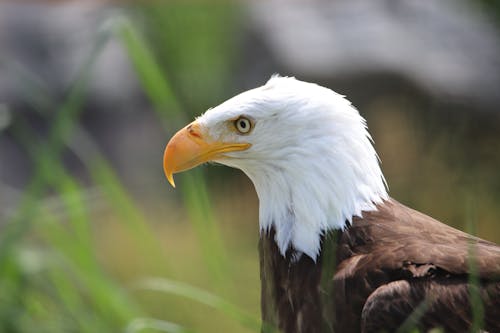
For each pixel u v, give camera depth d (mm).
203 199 8461
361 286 6691
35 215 8523
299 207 7207
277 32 18312
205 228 8523
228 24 19078
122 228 15945
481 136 17688
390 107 17859
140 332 8492
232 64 18609
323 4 19016
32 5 19312
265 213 7457
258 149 7324
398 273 6625
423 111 17828
